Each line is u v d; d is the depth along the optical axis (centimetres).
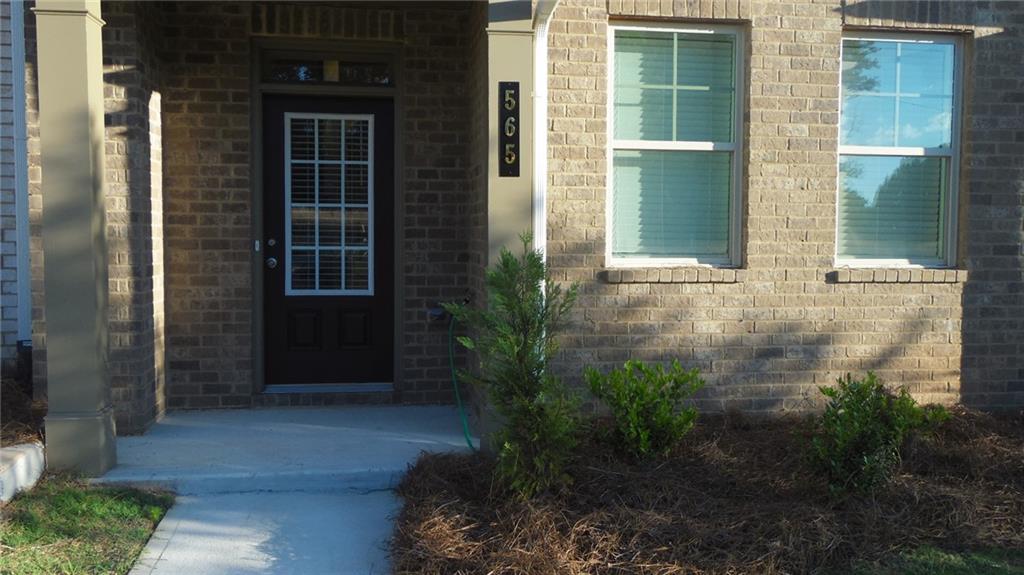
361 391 663
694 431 562
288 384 667
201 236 632
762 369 607
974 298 629
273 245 659
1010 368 636
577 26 574
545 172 547
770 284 605
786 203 604
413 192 657
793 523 418
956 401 631
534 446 435
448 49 654
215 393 641
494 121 498
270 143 654
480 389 513
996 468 502
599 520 418
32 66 556
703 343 601
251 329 643
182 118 624
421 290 662
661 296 594
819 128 605
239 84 628
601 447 511
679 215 615
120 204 562
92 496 458
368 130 665
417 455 521
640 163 609
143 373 575
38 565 388
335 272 668
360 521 453
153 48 595
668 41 605
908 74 632
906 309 622
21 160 649
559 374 585
